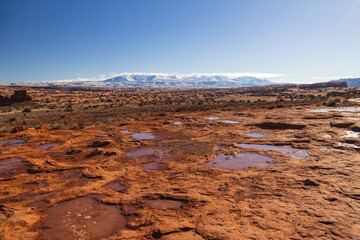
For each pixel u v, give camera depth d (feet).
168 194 21.93
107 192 23.22
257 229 15.46
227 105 161.99
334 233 14.65
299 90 389.39
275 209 18.25
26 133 61.57
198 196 21.12
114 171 30.42
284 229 15.35
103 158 37.40
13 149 44.68
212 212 18.11
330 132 49.88
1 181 27.58
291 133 53.11
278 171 27.58
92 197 22.24
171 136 57.11
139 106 180.04
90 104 219.41
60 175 29.50
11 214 18.69
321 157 32.68
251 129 62.44
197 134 58.08
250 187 23.32
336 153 34.32
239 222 16.51
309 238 14.23
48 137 57.93
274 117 82.69
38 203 21.29
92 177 28.14
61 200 21.47
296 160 31.96
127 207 19.90
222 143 45.91
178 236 14.94
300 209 18.06
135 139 54.70
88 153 41.29
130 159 36.78
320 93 284.20
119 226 16.88
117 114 120.57
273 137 49.80
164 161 34.91
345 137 44.42
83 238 15.42
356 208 17.70
